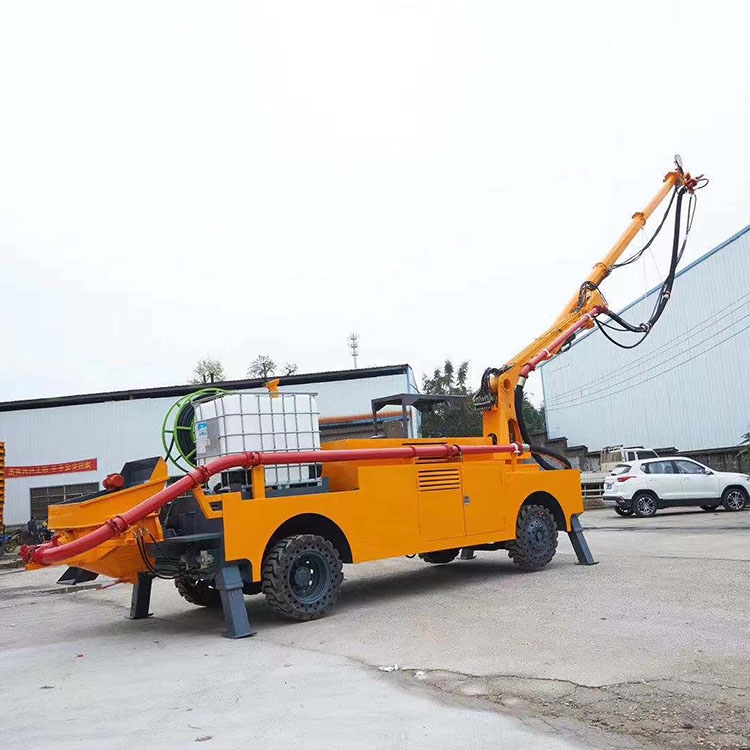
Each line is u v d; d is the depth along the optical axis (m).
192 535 7.33
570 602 7.36
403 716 4.25
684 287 28.98
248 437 7.66
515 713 4.23
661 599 7.14
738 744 3.63
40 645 7.21
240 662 5.83
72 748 4.00
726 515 17.66
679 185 11.65
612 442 33.94
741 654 5.11
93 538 6.60
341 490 8.43
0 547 19.62
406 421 9.89
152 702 4.84
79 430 26.16
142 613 8.59
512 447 10.07
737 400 26.48
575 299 11.33
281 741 3.95
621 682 4.67
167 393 26.67
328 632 6.82
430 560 11.55
